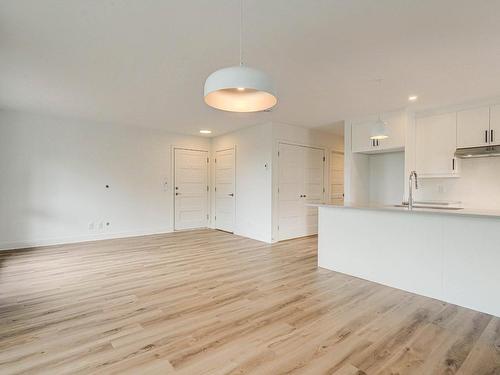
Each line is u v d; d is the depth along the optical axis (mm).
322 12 1966
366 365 1729
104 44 2428
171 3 1871
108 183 5480
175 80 3230
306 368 1699
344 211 3570
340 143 6637
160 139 6141
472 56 2584
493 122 3678
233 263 3949
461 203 4141
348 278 3367
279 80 3184
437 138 4176
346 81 3201
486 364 1741
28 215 4727
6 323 2219
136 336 2049
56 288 2955
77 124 5137
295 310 2490
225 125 5629
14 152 4586
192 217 6680
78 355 1812
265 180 5418
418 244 2902
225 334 2084
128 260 4047
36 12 1968
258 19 2057
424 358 1802
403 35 2254
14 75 3090
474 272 2543
